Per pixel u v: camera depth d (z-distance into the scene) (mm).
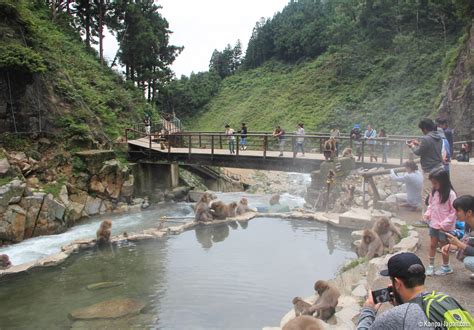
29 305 7961
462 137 24812
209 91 73500
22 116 18391
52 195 16828
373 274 7277
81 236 15195
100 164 19469
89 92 25984
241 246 11016
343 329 5508
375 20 53000
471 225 4730
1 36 18766
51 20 30969
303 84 59094
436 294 2627
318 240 11266
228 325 6770
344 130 44531
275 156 19266
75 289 8664
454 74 27922
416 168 11297
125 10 36906
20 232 14516
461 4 28219
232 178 32938
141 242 11945
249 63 81938
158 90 46594
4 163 15602
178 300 7773
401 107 40875
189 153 21906
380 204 12109
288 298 7684
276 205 15664
